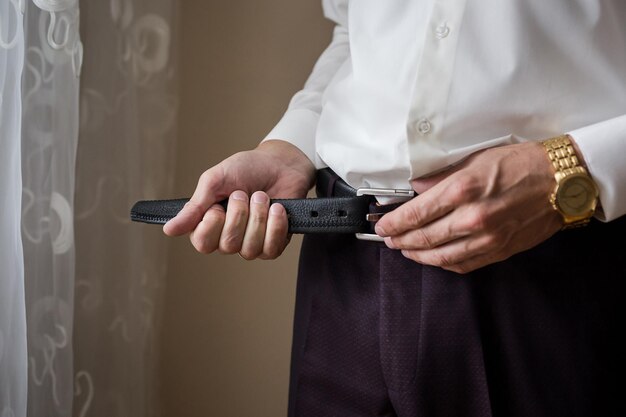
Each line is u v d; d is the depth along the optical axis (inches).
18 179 32.8
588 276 28.5
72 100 37.0
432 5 28.0
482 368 29.5
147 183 46.8
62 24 35.8
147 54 45.3
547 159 26.4
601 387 29.5
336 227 29.4
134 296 46.2
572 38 27.1
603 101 27.8
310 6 52.5
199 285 53.9
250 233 29.5
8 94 32.2
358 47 32.2
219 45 51.7
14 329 33.1
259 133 53.1
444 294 29.5
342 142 32.6
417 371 30.3
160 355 53.7
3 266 32.7
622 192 26.1
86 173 43.1
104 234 44.4
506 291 29.0
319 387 34.5
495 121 28.4
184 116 51.6
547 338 29.0
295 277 55.4
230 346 55.1
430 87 28.3
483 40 27.7
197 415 55.2
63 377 38.3
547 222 26.9
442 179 28.8
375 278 32.0
